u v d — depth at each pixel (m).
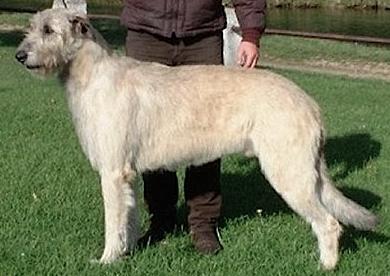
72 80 5.31
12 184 7.19
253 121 5.27
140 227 5.99
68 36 5.22
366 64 18.25
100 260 5.41
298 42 20.78
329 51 19.62
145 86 5.31
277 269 5.39
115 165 5.24
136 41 5.79
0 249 5.62
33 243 5.74
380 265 5.55
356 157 8.93
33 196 6.84
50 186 7.18
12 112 10.75
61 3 10.82
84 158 8.24
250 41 5.71
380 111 11.94
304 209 5.29
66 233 6.00
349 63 18.34
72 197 6.89
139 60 5.68
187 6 5.62
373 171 8.28
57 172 7.69
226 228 6.27
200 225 5.92
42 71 5.29
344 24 29.30
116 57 5.38
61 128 9.80
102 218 6.33
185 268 5.40
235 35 12.59
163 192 6.07
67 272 5.25
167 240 5.98
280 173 5.25
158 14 5.64
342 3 36.00
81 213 6.43
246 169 8.08
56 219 6.31
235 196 7.20
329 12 34.22
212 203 5.93
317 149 5.31
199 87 5.36
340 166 8.48
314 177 5.27
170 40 5.71
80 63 5.25
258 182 7.66
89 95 5.23
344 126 10.64
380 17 31.88
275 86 5.30
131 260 5.45
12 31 22.45
